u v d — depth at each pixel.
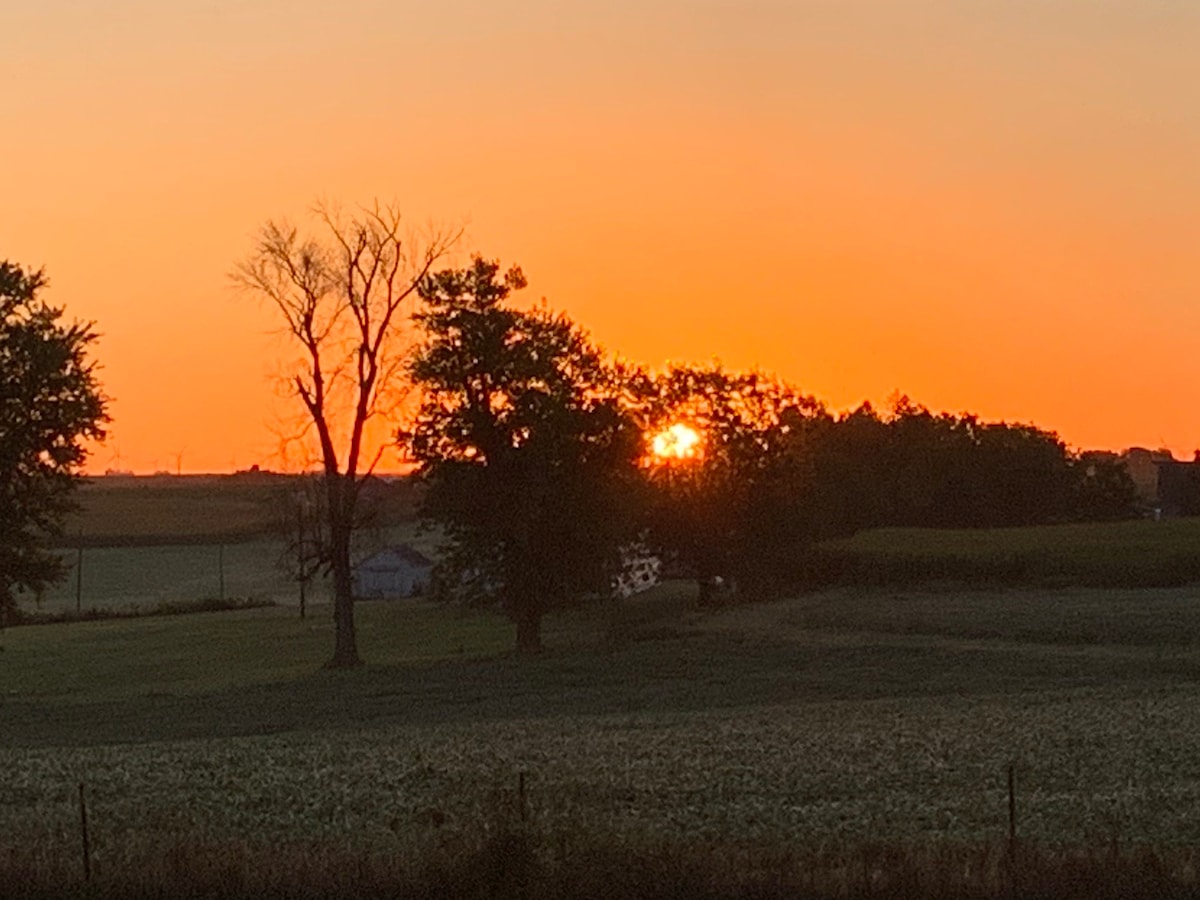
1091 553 101.38
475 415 76.44
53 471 55.94
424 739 42.81
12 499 55.84
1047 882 18.78
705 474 105.12
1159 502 172.88
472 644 90.50
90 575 174.62
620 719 49.88
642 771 32.91
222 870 19.53
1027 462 152.12
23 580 56.75
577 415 77.50
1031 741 37.84
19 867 20.25
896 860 19.42
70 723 56.44
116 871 19.97
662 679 65.56
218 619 120.94
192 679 75.94
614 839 19.53
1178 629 73.19
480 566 78.81
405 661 78.12
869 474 145.50
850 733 40.47
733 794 29.91
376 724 52.78
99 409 56.56
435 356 76.31
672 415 105.69
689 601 107.12
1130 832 25.25
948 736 39.19
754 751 36.53
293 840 23.83
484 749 38.28
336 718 55.59
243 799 30.59
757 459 106.31
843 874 18.97
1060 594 93.69
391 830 25.34
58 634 111.12
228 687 68.75
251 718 56.31
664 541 104.88
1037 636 74.94
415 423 77.31
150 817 28.22
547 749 37.84
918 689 59.50
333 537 73.88
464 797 29.09
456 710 57.16
